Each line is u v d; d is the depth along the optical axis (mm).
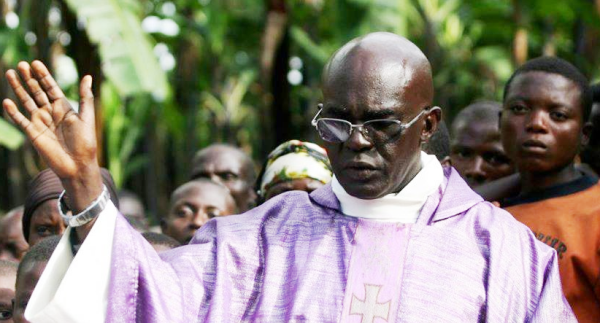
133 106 17219
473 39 20266
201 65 20156
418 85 3793
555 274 3941
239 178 8352
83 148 3465
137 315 3521
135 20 10453
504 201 5785
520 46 16734
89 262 3494
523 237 4000
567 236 5270
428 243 3854
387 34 3920
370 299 3746
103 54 9961
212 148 8547
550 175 5551
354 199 4004
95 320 3480
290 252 3932
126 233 3541
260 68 16156
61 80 16547
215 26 15117
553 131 5430
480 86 22531
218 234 3980
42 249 4691
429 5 16125
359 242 3887
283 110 16141
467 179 6887
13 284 5395
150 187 20484
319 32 18062
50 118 3482
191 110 19234
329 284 3787
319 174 6129
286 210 4125
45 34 12211
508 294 3785
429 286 3746
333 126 3703
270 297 3803
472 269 3799
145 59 10156
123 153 17547
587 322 5117
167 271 3666
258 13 18156
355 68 3732
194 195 7262
